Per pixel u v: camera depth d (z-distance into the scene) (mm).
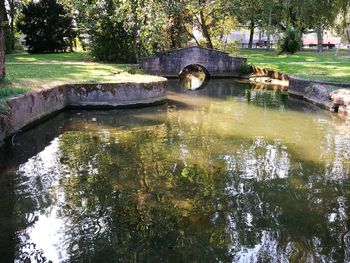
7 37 26984
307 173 7484
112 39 22656
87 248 4906
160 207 6027
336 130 10812
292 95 17062
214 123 11602
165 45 27016
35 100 10758
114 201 6211
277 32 32562
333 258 4719
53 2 28031
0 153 8477
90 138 9758
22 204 6078
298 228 5426
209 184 6914
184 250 4875
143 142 9445
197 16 29281
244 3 29016
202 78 24766
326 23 21141
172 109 13797
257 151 8820
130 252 4824
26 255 4754
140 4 22234
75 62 21125
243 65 25000
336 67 21875
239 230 5355
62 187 6727
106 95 13398
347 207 6070
